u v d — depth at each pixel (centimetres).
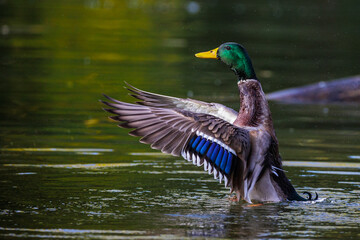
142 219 748
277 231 709
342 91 1808
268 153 852
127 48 2341
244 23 2912
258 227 724
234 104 1568
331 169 1053
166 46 2384
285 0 3653
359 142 1269
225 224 734
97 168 1024
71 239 662
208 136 809
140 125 798
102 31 2664
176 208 805
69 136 1258
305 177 999
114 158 1095
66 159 1077
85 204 812
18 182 920
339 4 3538
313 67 2112
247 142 832
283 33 2692
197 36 2547
